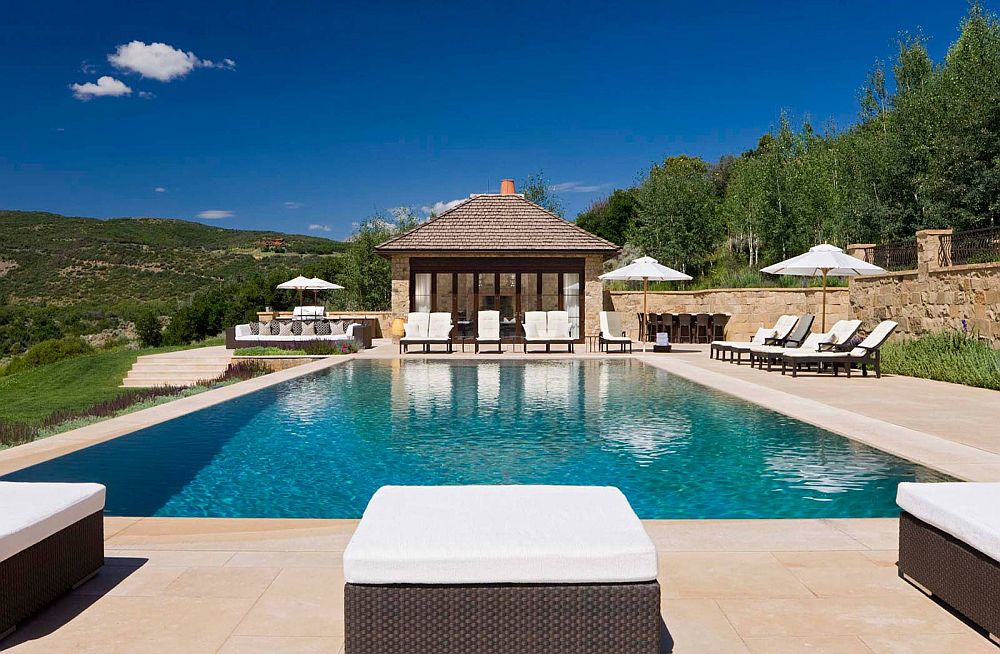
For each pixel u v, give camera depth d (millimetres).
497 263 22484
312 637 2789
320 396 11086
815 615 3000
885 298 16219
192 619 2961
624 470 6348
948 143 23078
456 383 12766
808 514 5051
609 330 20109
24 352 46375
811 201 28562
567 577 2443
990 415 8531
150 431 8109
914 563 3264
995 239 12719
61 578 3152
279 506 5312
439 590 2434
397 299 22422
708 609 3061
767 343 17250
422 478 6125
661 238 33125
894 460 6445
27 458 6551
